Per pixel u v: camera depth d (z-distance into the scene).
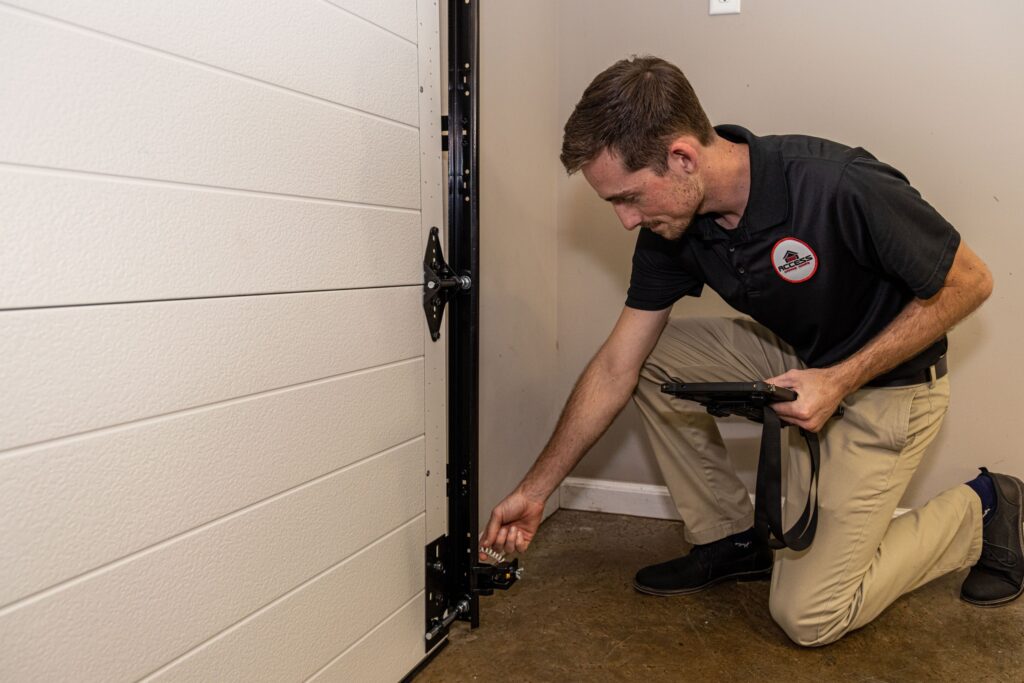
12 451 0.74
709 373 1.74
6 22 0.70
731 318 1.76
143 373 0.86
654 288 1.57
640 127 1.18
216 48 0.92
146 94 0.84
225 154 0.95
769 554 1.80
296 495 1.11
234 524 1.00
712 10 1.99
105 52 0.79
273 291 1.04
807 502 1.44
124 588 0.86
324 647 1.19
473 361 1.42
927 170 1.90
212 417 0.96
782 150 1.33
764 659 1.48
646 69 1.21
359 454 1.24
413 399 1.37
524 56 1.95
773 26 1.96
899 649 1.51
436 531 1.48
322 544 1.17
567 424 1.59
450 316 1.45
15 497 0.74
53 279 0.76
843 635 1.55
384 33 1.23
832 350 1.48
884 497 1.44
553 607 1.69
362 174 1.20
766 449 1.29
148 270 0.86
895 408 1.42
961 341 1.93
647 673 1.43
